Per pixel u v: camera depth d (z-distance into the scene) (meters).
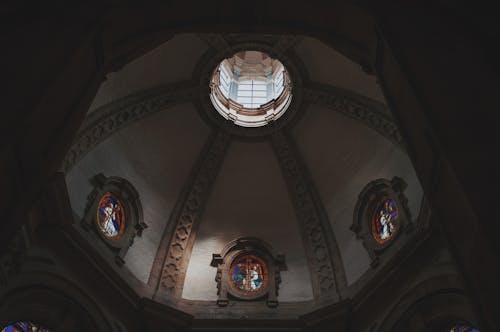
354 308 13.55
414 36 6.96
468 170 5.46
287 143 17.27
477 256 5.61
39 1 6.69
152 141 16.31
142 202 15.77
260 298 15.14
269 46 16.08
